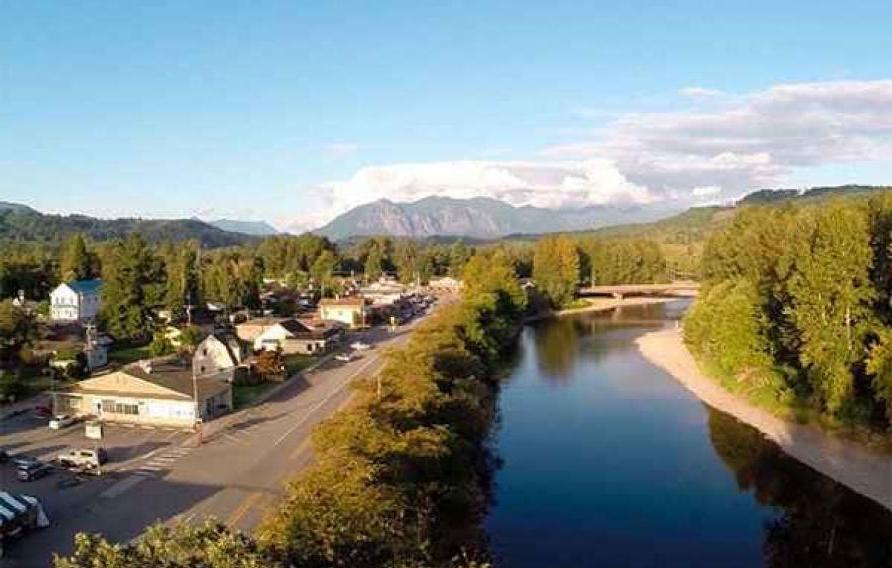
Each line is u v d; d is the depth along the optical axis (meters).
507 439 73.31
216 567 21.69
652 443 71.62
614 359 117.62
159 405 74.94
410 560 31.31
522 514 54.41
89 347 102.56
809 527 52.09
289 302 174.50
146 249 131.75
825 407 75.88
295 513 29.42
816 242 78.31
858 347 73.75
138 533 46.31
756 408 83.19
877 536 50.59
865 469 61.97
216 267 179.25
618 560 46.84
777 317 91.81
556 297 192.62
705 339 107.44
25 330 103.06
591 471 63.75
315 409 80.44
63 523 48.06
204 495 53.12
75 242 178.75
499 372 104.56
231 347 98.31
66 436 69.50
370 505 31.70
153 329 124.81
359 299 173.50
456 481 48.16
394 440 42.12
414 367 61.16
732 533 51.34
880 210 85.94
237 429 72.12
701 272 167.38
